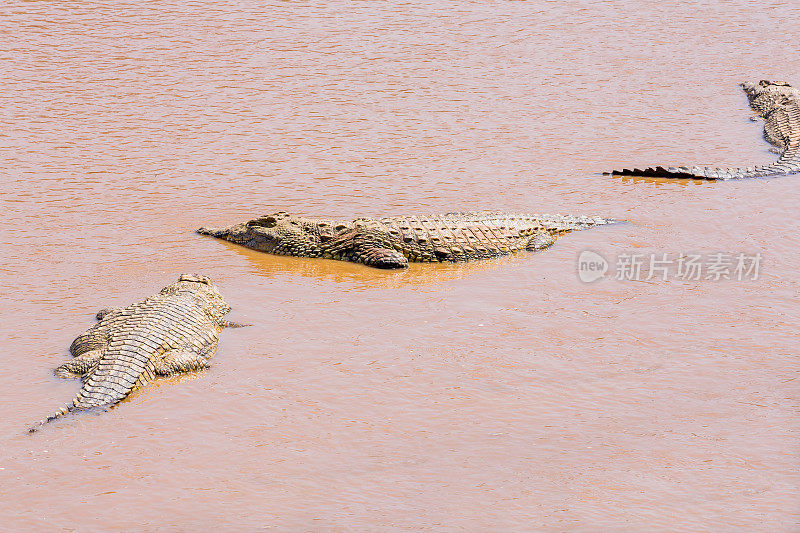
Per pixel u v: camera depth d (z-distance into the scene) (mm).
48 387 28344
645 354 30969
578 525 22578
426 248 38719
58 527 22484
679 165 50438
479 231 39781
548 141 53562
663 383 29125
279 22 75562
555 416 27344
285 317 33438
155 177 46812
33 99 57219
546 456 25406
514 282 36656
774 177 48562
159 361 29047
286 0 81875
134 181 46219
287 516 22969
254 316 33438
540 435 26375
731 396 28359
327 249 39219
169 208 43219
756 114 60344
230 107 57281
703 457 25312
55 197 43906
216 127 54000
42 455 25156
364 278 37156
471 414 27453
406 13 79500
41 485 23969
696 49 74125
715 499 23547
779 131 55562
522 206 44219
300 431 26578
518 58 69250
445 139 53188
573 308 34281
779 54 73688
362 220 39812
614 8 84625
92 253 38219
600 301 34875
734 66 70375
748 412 27484
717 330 32594
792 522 22562
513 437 26297
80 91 58938
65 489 23859
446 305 34562
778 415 27297
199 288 33250
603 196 45812
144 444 25797
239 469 24859
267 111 56812
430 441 26141
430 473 24719
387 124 55281
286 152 50625
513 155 51156
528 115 57812
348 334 32219
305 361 30375
